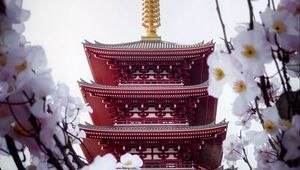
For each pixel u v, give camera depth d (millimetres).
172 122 62594
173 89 59469
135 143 59031
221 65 5195
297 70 5168
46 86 4293
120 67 64812
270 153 6559
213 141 61062
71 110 7105
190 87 59250
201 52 62344
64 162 5199
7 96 4215
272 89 6793
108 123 69062
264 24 4973
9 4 4367
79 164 5711
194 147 59281
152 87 60781
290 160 5199
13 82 4285
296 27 4910
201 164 65500
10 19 4352
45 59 4391
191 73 68625
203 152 65688
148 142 59000
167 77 66062
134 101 61750
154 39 71438
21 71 4207
